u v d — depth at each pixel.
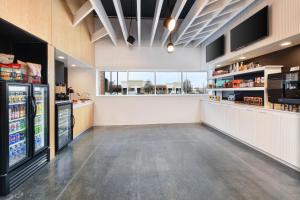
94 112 6.81
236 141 4.63
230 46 4.97
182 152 3.81
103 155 3.66
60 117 3.82
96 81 6.86
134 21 6.68
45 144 3.23
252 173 2.82
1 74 2.36
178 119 7.19
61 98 4.40
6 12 2.21
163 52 6.95
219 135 5.26
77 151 3.91
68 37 4.12
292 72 3.12
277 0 3.31
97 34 5.91
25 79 2.82
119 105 6.92
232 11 4.14
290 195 2.22
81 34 5.05
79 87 6.68
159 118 7.11
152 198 2.18
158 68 6.94
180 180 2.62
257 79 4.05
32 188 2.42
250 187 2.41
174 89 7.32
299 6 2.85
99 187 2.44
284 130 3.08
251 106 4.16
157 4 3.79
